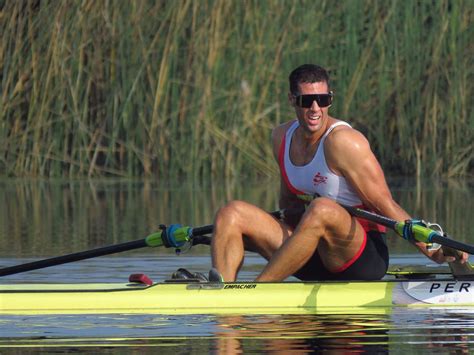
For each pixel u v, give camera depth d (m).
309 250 22.88
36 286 23.00
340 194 23.83
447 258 23.25
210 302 22.22
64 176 56.84
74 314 21.47
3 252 31.84
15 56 55.19
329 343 18.44
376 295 22.67
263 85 54.12
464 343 18.48
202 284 22.36
